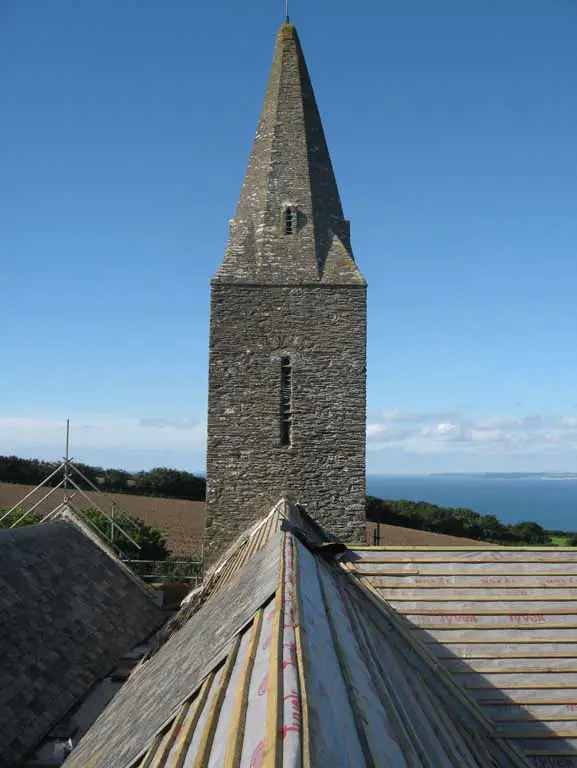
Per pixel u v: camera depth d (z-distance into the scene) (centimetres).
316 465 2058
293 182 2198
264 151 2247
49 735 1202
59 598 1617
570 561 1214
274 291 2098
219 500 2053
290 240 2147
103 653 1560
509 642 1099
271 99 2298
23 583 1536
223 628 787
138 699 904
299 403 2069
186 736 518
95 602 1748
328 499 2048
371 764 448
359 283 2092
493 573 1192
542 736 1006
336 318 2091
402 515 6769
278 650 541
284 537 1051
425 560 1207
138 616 1894
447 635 1110
